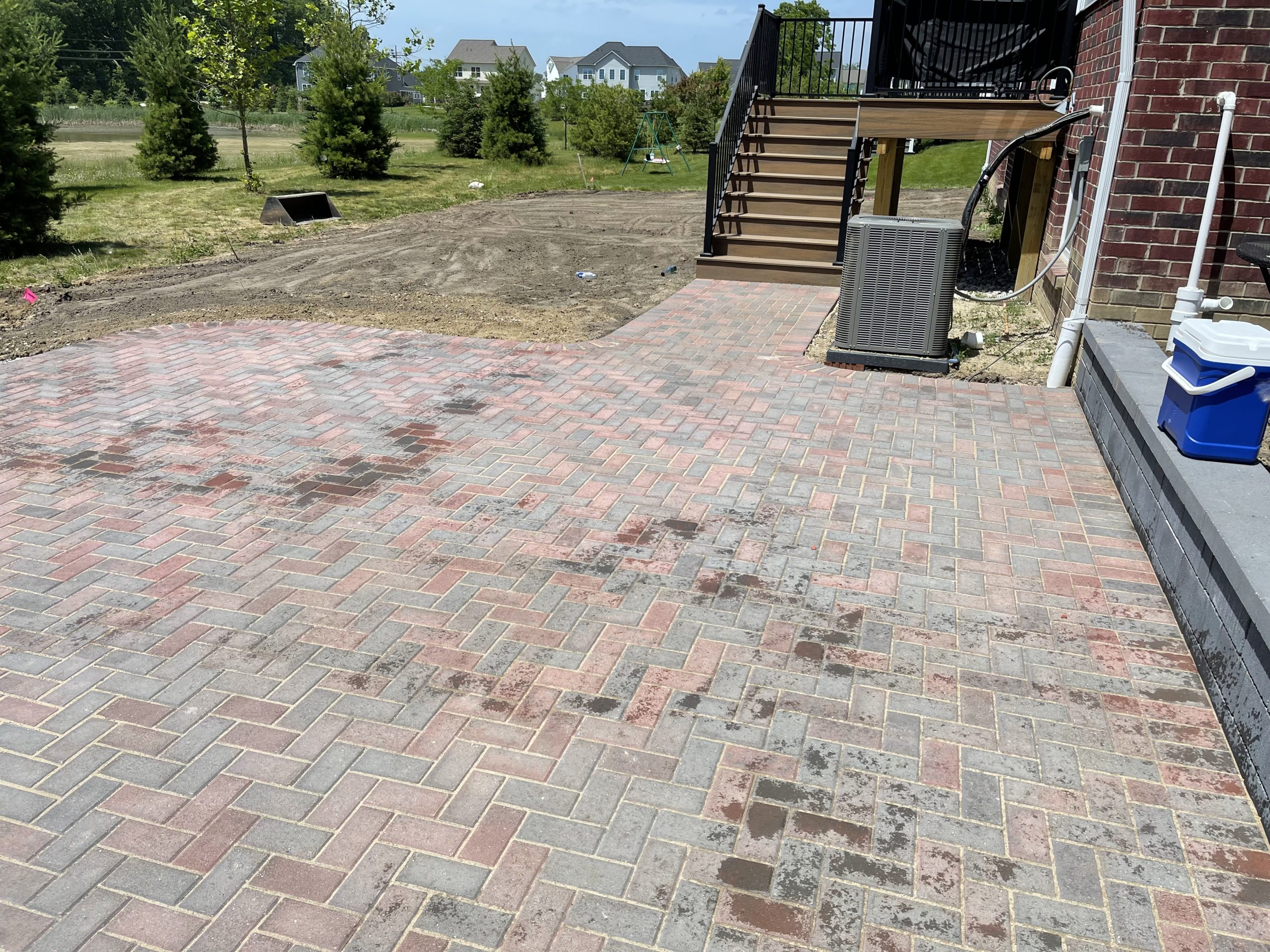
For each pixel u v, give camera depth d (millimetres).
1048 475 5301
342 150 21844
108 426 6016
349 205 17906
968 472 5324
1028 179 10695
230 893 2484
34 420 6125
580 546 4414
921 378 7113
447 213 17766
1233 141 5883
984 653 3600
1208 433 3916
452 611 3859
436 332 8625
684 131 34031
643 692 3352
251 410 6336
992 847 2656
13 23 13422
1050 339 7949
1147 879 2551
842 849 2648
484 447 5664
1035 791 2881
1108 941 2359
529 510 4793
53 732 3111
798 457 5527
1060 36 9188
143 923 2391
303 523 4637
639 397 6645
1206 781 2932
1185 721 3213
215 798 2824
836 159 11391
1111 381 5328
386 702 3285
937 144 26344
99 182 20359
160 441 5754
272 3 18469
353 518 4699
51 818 2740
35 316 9461
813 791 2869
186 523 4641
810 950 2326
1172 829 2732
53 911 2426
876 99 9719
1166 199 6121
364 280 11367
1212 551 3330
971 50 9664
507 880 2529
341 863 2582
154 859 2598
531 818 2752
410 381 7008
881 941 2352
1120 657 3572
